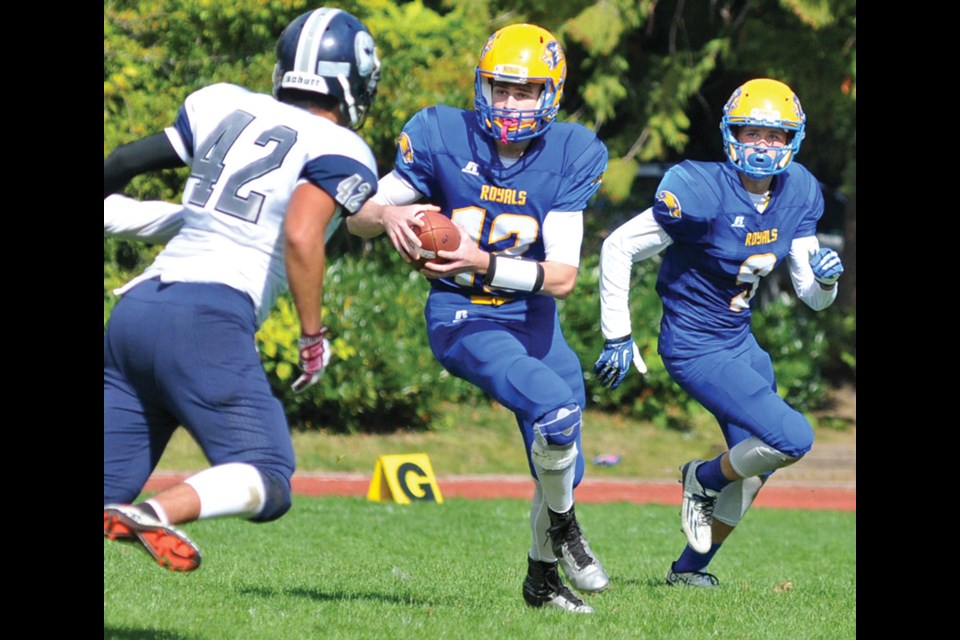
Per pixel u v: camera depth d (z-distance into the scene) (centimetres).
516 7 6806
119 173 1622
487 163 2056
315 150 1563
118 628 1752
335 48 1639
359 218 1972
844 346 7369
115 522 1334
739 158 2352
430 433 6041
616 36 6544
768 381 2539
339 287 5966
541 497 2084
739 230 2391
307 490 4834
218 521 3519
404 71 6000
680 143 7044
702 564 2611
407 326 6038
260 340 5416
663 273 2522
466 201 2073
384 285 6125
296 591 2244
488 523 3869
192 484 1421
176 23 5562
